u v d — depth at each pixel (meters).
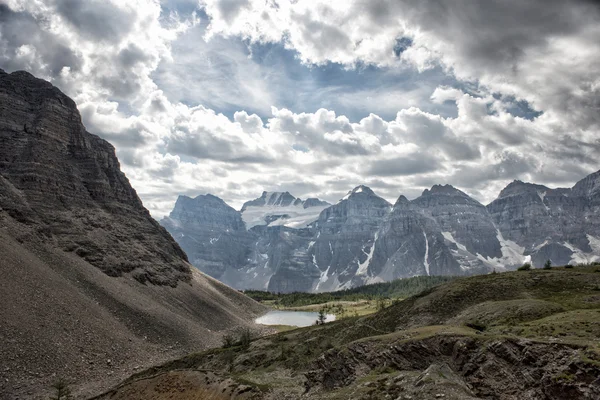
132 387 83.50
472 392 52.28
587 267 125.50
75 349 106.44
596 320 61.03
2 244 130.62
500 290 102.25
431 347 64.50
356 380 65.12
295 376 85.62
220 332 180.12
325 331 113.56
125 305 145.88
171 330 147.25
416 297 115.75
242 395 71.25
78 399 88.38
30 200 185.50
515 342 55.06
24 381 87.75
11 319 100.38
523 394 49.38
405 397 51.47
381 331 102.00
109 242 198.25
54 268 144.00
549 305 80.06
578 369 46.50
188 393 76.56
